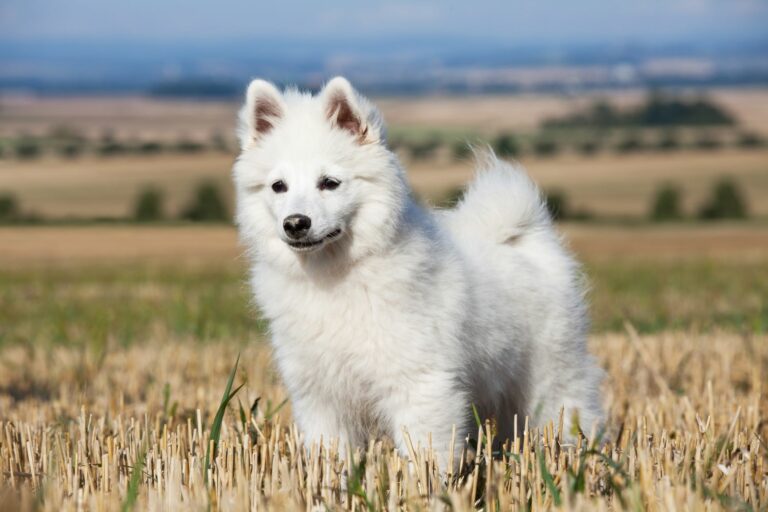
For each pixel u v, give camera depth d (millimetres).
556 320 6707
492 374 6355
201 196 57312
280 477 5305
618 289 21625
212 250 40719
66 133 103312
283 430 6203
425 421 5629
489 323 6184
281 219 5508
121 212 55562
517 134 99875
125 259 36406
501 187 7004
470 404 6117
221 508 4680
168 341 13641
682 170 74062
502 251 6691
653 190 67500
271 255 5816
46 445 5930
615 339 11977
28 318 17984
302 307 5738
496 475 4938
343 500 5133
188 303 18938
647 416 6902
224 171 65812
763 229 53719
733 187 62750
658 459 5312
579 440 5707
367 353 5637
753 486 4898
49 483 4902
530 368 6699
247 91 6004
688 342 11477
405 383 5645
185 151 79562
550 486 4641
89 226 51094
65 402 8312
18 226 50219
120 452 5766
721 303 18125
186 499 4781
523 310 6535
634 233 50875
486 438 5539
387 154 5785
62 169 68250
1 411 8305
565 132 103812
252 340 12711
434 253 5797
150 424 7148
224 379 9906
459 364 5781
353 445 6168
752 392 8352
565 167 76062
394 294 5570
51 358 11719
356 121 5820
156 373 10242
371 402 5922
